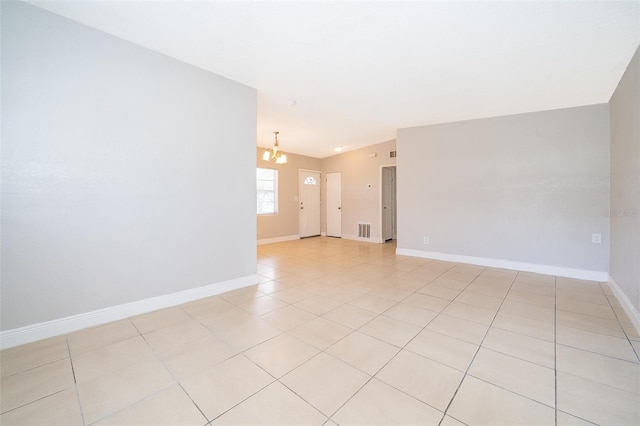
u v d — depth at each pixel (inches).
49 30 80.2
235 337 82.6
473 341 80.0
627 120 105.1
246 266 132.2
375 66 109.7
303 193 306.0
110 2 75.5
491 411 53.3
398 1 73.1
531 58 101.3
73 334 84.0
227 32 88.7
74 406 55.1
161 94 102.7
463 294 120.4
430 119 178.5
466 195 177.5
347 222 295.4
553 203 150.0
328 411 53.4
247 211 131.9
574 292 121.8
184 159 109.7
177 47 98.4
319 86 129.9
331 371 66.0
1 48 73.6
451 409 53.9
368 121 184.7
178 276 109.0
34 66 78.3
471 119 174.7
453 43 92.6
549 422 50.7
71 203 85.0
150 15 81.0
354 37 90.3
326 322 92.8
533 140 155.3
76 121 85.3
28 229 78.4
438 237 189.8
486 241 171.2
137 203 98.0
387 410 53.6
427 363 69.2
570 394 58.1
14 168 76.1
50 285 82.0
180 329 87.8
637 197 91.8
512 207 161.9
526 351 74.7
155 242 102.7
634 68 96.0
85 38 86.2
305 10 77.6
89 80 87.3
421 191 195.8
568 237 146.4
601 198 137.7
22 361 69.9
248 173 131.9
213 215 119.3
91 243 88.8
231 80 123.5
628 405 54.7
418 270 162.2
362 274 154.5
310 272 159.6
